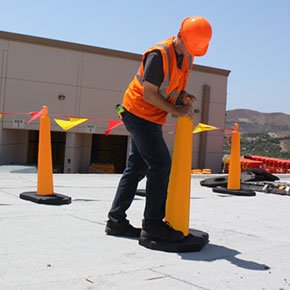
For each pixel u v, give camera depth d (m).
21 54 22.39
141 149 3.12
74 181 7.94
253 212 5.11
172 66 2.88
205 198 6.24
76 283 2.13
